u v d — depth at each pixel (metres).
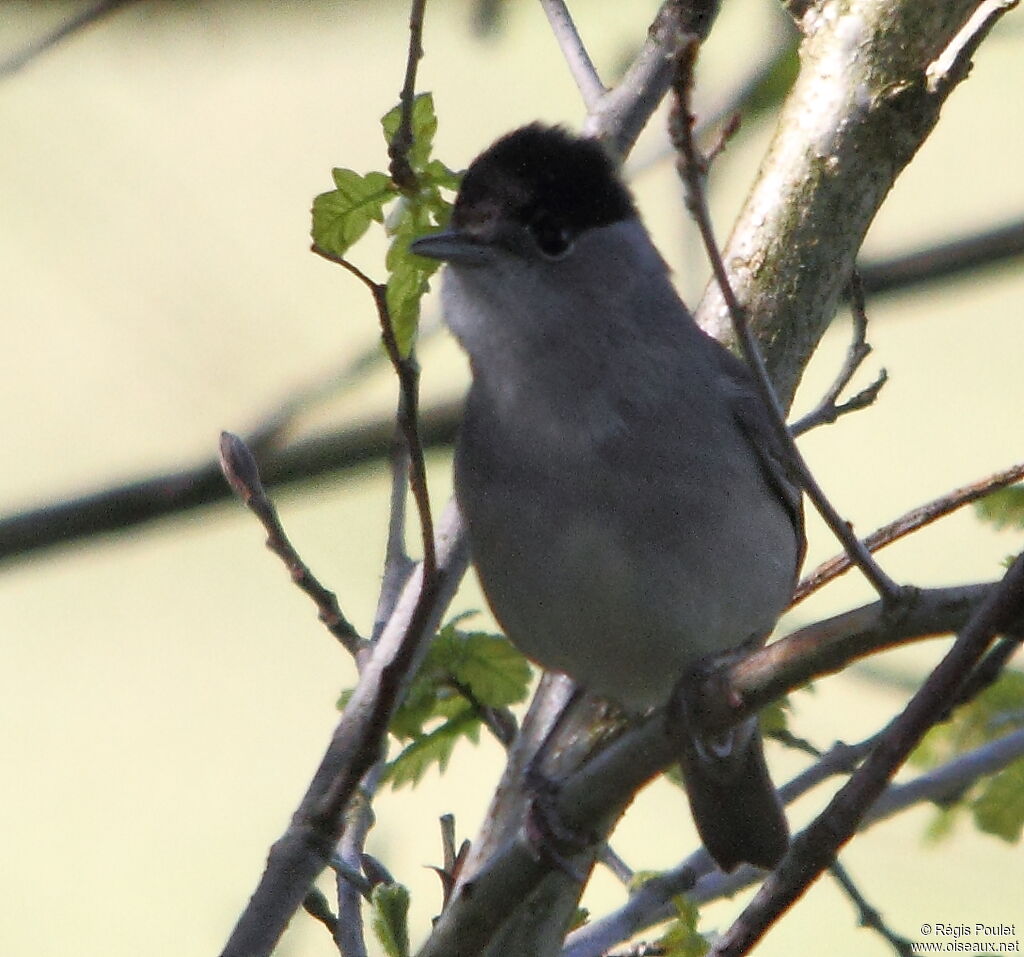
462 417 8.30
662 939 7.21
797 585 8.73
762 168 8.88
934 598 5.50
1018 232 11.19
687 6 8.64
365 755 6.10
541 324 7.88
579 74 8.90
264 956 6.09
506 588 7.97
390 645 7.11
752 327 8.55
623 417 7.77
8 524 10.37
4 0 12.61
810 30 8.98
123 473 11.84
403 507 7.86
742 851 8.11
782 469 8.05
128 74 13.43
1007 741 7.86
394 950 6.42
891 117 8.65
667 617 7.75
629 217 8.23
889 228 13.79
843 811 5.14
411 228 6.34
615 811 6.49
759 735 8.12
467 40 13.05
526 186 8.05
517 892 6.51
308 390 10.84
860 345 8.08
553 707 8.55
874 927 7.39
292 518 12.39
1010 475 7.34
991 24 8.16
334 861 6.61
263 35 13.52
